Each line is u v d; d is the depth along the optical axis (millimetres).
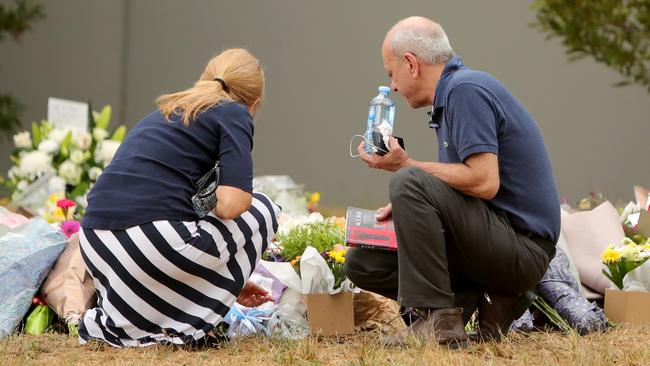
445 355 9766
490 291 11008
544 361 9930
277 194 17734
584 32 23328
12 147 37656
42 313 12438
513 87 36312
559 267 12734
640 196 15641
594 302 12695
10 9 36781
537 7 23641
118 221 10430
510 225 10625
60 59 40594
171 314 10578
